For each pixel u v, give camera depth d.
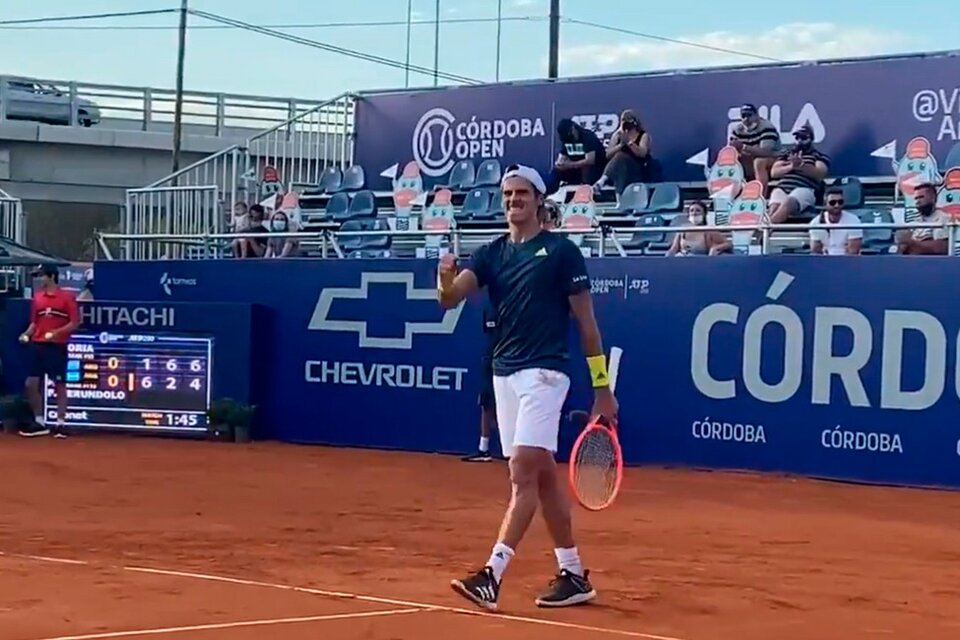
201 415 21.23
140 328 21.62
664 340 17.98
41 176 42.62
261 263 21.53
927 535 12.44
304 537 11.74
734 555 11.03
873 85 21.84
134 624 7.96
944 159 21.19
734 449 17.48
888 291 16.47
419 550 11.04
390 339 20.25
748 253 18.72
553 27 37.31
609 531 12.21
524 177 8.55
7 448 19.48
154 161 43.97
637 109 23.97
